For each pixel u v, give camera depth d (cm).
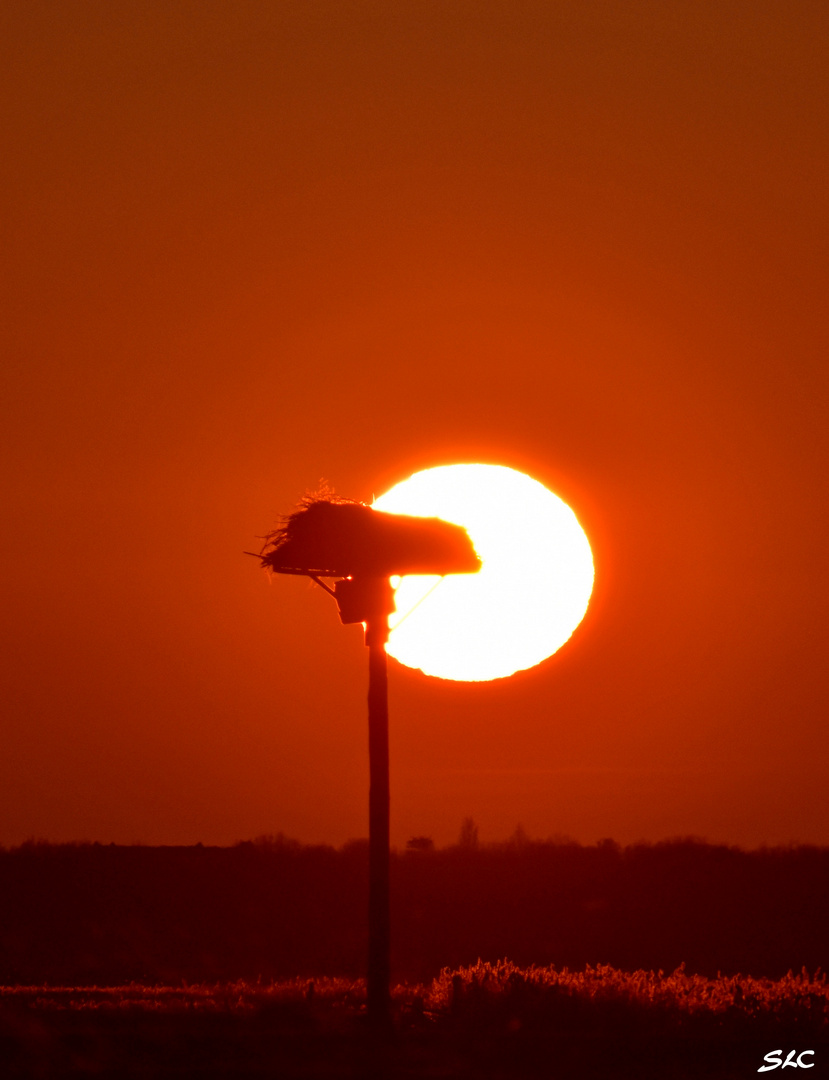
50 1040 10950
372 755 13125
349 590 13288
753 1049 10944
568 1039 11200
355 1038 11269
